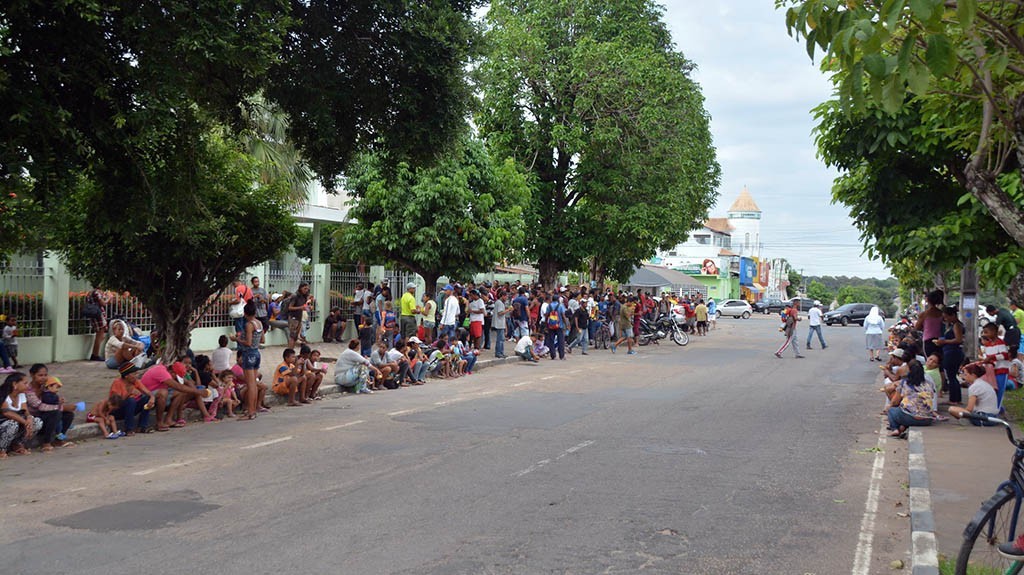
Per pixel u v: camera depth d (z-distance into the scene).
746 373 20.19
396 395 15.38
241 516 6.80
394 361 16.62
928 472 8.43
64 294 17.86
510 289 28.17
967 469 8.57
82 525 6.54
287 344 23.84
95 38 9.31
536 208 31.14
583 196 32.41
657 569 5.54
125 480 8.16
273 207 15.46
